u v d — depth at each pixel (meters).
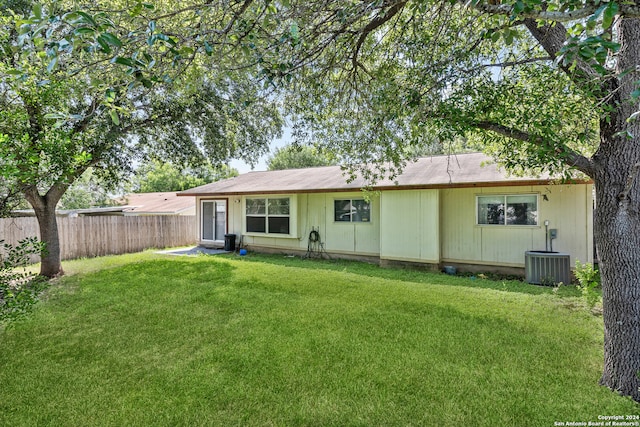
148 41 1.77
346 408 2.54
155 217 13.61
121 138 7.73
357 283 6.77
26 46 1.92
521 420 2.36
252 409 2.55
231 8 2.52
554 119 2.91
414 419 2.40
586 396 2.62
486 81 3.59
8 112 3.04
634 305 2.63
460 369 3.09
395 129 4.87
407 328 4.15
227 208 13.16
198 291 6.15
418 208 8.54
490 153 5.36
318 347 3.62
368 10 2.71
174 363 3.31
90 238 11.30
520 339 3.76
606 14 1.21
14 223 8.74
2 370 3.20
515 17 1.59
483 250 8.19
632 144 2.61
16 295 3.29
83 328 4.29
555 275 6.69
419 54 4.14
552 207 7.41
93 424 2.40
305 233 11.16
